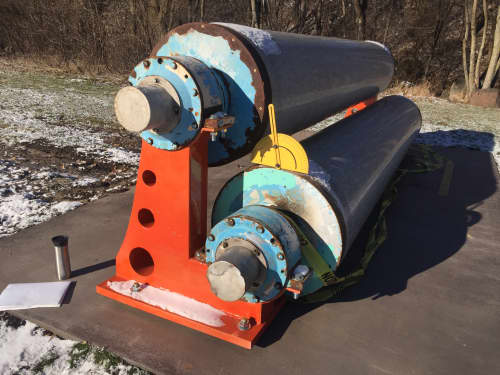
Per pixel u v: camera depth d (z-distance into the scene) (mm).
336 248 2691
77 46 16688
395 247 4195
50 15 16734
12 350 2580
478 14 17609
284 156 2584
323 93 3615
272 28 18297
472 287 3525
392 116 5562
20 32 17797
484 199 5613
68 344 2646
